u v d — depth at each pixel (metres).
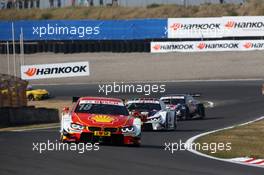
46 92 174.75
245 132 86.06
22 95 127.38
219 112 142.25
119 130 60.38
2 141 65.06
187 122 115.81
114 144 62.25
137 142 61.81
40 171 42.44
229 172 45.41
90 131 59.78
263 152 61.03
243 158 55.47
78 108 63.97
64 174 41.44
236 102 160.88
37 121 110.56
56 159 49.22
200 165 49.09
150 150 59.69
